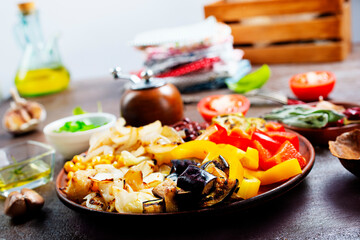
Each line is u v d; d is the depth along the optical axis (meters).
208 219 0.61
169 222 0.60
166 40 1.17
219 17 1.30
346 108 0.91
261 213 0.67
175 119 0.97
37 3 1.61
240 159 0.72
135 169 0.71
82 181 0.71
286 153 0.72
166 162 0.77
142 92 0.95
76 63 1.69
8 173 0.86
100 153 0.85
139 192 0.67
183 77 1.16
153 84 0.96
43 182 0.88
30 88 1.30
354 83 1.07
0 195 0.87
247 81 1.10
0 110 1.28
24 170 0.87
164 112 0.96
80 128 0.94
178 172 0.70
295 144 0.77
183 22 1.67
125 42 1.68
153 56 1.20
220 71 1.16
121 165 0.79
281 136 0.78
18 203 0.77
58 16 1.64
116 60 1.70
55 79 1.31
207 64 1.15
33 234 0.72
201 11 1.65
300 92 1.02
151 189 0.69
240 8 1.28
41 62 1.30
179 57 1.17
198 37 1.15
